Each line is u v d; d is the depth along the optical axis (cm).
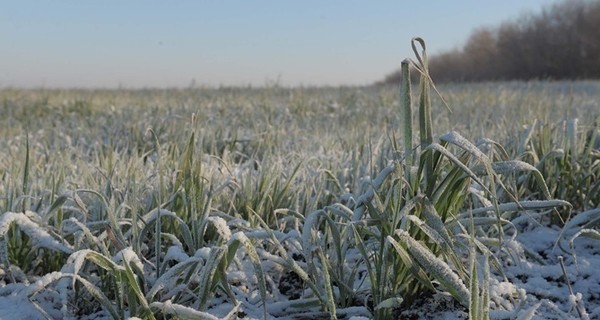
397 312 107
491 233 134
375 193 102
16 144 280
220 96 635
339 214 110
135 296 96
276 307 106
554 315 106
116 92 772
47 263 120
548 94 569
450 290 94
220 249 94
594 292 116
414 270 97
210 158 173
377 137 232
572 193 149
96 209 125
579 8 2122
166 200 129
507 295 109
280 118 362
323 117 435
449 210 106
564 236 139
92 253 94
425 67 100
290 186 148
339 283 106
